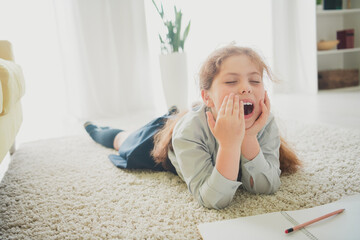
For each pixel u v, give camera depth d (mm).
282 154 1076
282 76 3453
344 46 3422
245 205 866
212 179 812
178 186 1028
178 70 2471
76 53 2762
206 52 3156
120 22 2846
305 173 1065
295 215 739
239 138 767
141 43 2951
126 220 828
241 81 787
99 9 2752
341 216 699
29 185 1134
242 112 762
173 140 942
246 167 878
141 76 3004
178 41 2490
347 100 2619
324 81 3373
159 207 882
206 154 903
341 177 1003
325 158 1196
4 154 1014
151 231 760
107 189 1056
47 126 2498
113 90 2877
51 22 2752
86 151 1578
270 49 3355
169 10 2947
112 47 2809
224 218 805
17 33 2715
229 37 3209
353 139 1398
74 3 2680
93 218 852
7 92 1014
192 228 765
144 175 1170
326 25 3562
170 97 2539
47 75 2840
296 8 3344
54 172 1271
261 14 3273
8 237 776
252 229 696
